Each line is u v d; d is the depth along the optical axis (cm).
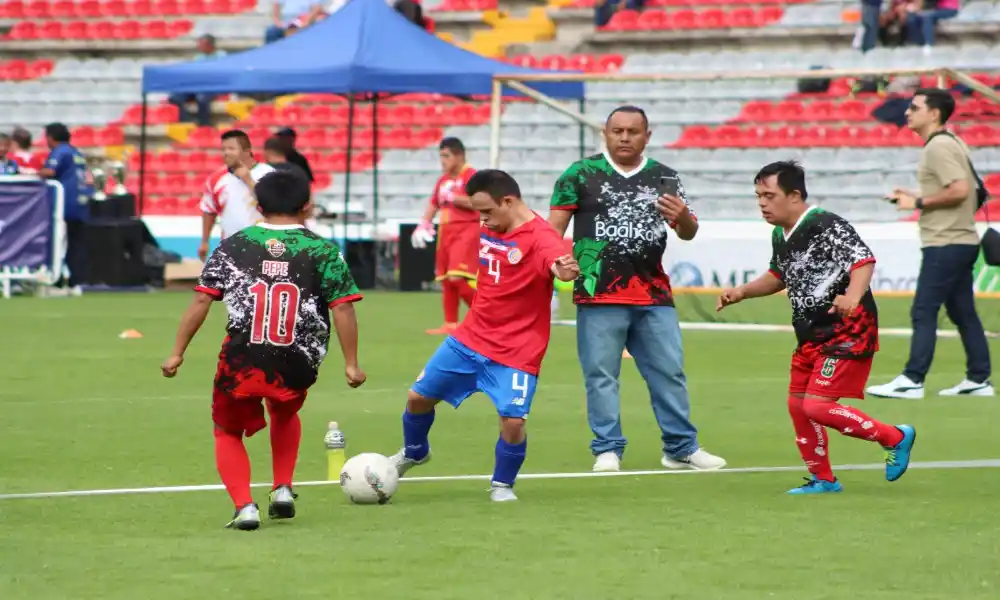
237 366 1761
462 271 4803
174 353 1792
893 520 1859
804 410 2078
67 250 6819
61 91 9644
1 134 6694
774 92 7881
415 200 8356
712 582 1493
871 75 4475
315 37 6350
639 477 2266
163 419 2889
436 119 8819
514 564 1585
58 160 6625
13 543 1711
